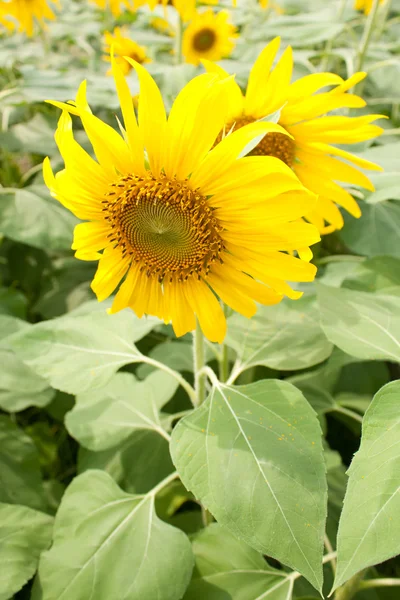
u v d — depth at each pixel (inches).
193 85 24.1
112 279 27.6
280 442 24.3
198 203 25.6
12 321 36.5
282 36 44.3
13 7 60.5
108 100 41.6
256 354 30.3
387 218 38.6
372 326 26.9
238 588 27.6
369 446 21.7
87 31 65.1
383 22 60.4
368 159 34.3
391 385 22.6
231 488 23.6
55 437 43.6
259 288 27.0
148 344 44.6
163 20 58.2
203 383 30.6
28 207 40.8
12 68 52.5
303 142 31.3
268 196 24.4
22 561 27.8
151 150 25.3
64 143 24.9
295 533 22.6
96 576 26.5
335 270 37.5
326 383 38.4
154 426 33.5
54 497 37.0
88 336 30.3
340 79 29.4
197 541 29.0
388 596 34.0
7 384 34.8
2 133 47.6
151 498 29.0
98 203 26.2
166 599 25.9
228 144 24.2
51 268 50.8
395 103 49.5
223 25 56.7
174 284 27.6
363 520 20.5
